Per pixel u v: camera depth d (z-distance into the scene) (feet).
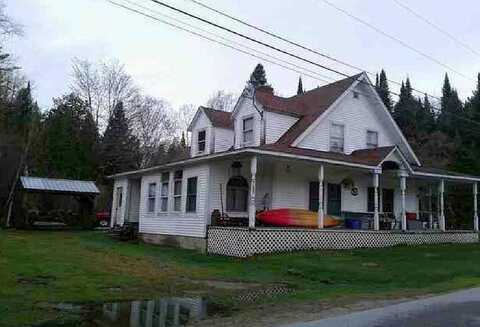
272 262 53.93
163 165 78.23
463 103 181.27
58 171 142.10
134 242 80.79
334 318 26.55
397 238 72.38
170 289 37.55
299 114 78.95
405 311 28.58
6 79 134.72
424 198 101.35
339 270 48.24
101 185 148.05
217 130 83.92
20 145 144.05
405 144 88.07
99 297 33.27
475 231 84.89
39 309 28.63
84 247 64.75
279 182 72.08
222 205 68.80
